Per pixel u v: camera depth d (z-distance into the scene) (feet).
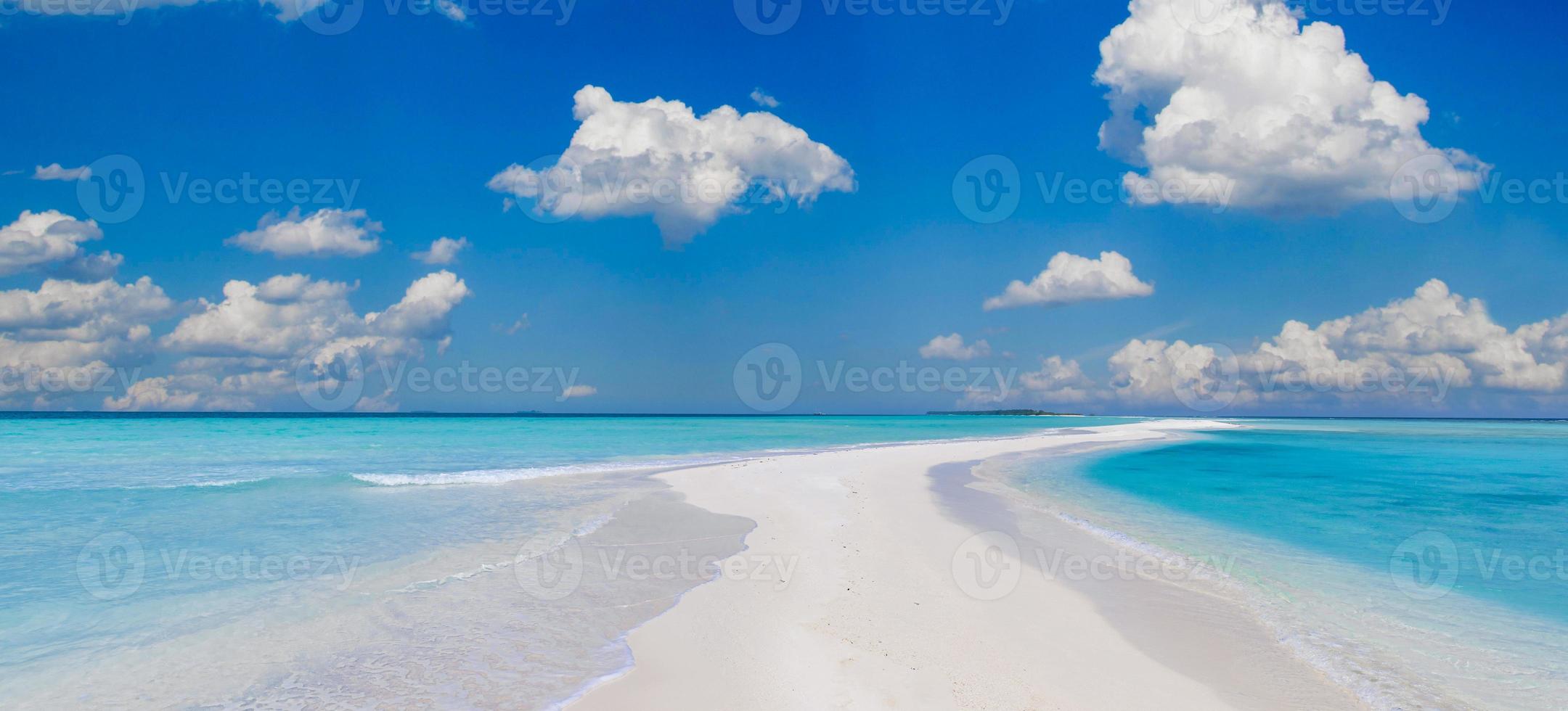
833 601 31.22
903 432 244.42
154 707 21.21
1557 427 435.53
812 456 104.47
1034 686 22.97
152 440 138.82
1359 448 167.32
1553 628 29.53
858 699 21.90
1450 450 161.68
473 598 31.73
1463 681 24.18
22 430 189.88
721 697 22.04
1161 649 26.50
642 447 132.57
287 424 257.96
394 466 87.71
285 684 22.86
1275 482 85.46
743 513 52.75
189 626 27.91
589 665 24.50
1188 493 72.28
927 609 30.37
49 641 26.17
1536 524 53.93
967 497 65.00
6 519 48.85
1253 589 34.71
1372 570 38.73
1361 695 22.99
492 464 92.12
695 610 30.04
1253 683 23.80
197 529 45.70
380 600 31.30
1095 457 126.41
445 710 21.13
